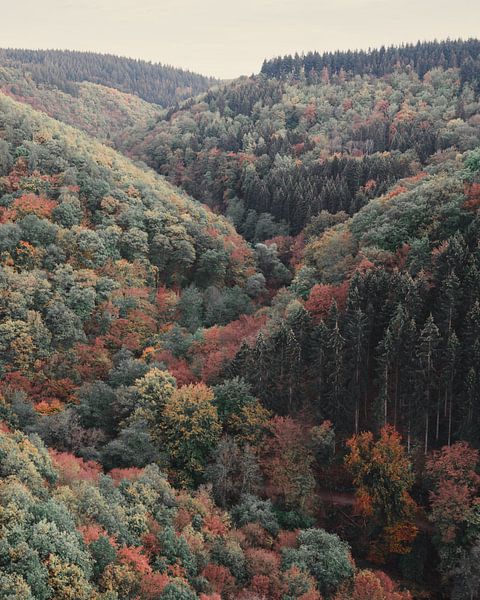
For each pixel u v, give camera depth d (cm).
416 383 6397
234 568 4834
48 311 8188
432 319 6369
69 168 11412
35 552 3584
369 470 5919
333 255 9481
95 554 4009
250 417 6488
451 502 5375
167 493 5284
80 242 9731
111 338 8675
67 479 5044
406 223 8594
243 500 5875
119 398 6712
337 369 6612
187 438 6219
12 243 9044
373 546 5866
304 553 5081
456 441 6134
